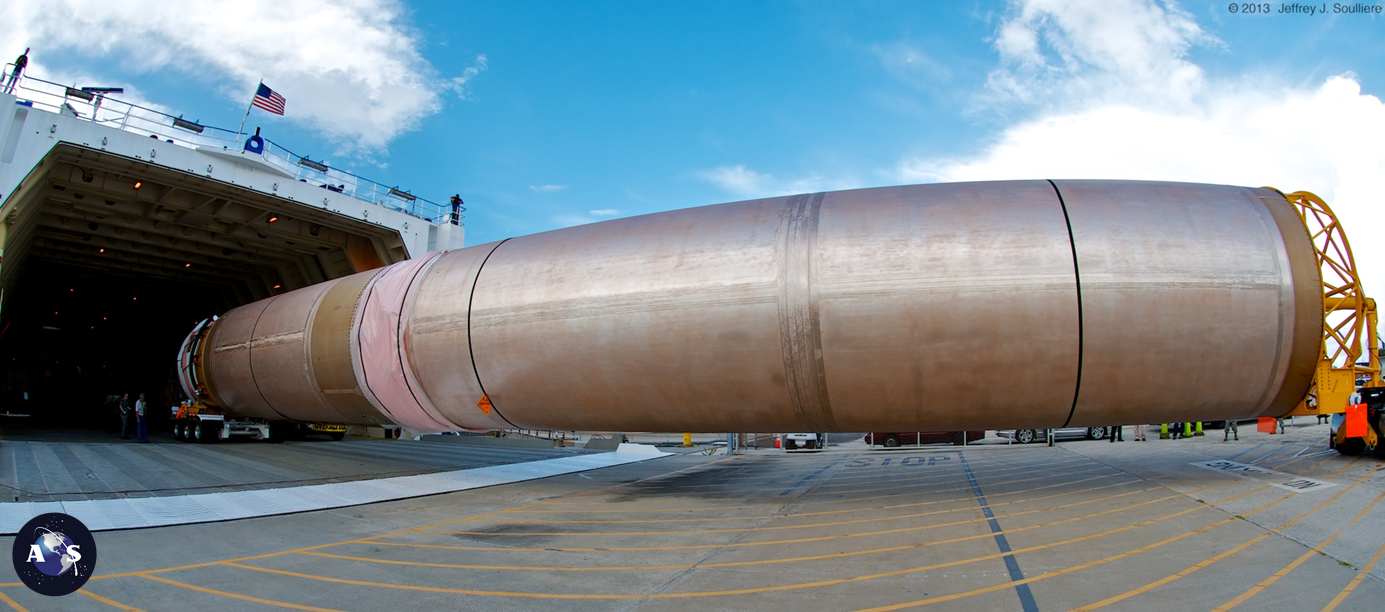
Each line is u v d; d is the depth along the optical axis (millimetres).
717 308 10148
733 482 14406
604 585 6473
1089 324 9031
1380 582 5762
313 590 6336
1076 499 10164
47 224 24531
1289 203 9875
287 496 11773
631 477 15734
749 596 6035
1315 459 12359
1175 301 8969
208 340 22781
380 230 25641
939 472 15023
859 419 10484
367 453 20734
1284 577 5980
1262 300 9094
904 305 9359
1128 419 10086
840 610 5582
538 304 11586
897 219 9875
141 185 22141
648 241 11250
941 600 5734
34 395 43562
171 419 29016
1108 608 5383
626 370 10953
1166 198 9734
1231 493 9680
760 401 10492
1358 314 10055
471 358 12477
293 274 31094
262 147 22594
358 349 14844
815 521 9523
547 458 20250
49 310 39625
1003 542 7684
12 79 18344
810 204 10688
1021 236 9297
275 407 19969
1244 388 9531
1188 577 6094
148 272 31984
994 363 9328
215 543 8203
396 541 8500
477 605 5902
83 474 13414
